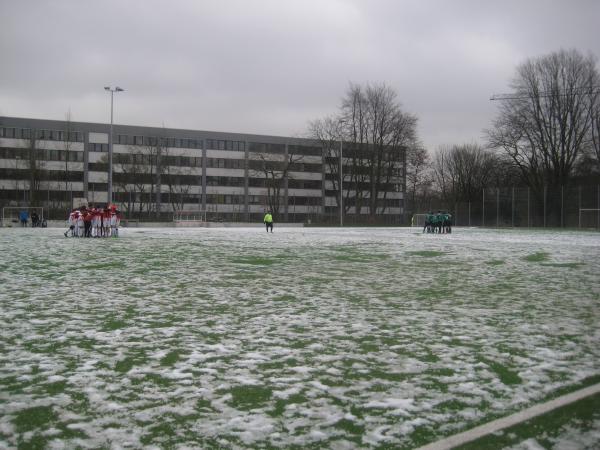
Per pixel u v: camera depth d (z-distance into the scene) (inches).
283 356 238.7
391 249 988.6
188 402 180.2
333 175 3688.5
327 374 212.7
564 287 475.5
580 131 2480.3
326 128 3321.9
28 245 1017.5
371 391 192.7
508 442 150.0
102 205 3700.8
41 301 381.4
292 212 4163.4
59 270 585.9
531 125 2524.6
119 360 230.1
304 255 831.1
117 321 312.8
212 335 278.4
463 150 3794.3
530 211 2428.6
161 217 3826.3
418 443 150.3
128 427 159.2
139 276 538.3
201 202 3956.7
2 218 2524.6
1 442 148.3
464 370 219.0
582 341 270.2
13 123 3469.5
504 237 1551.4
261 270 606.2
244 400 182.4
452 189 3865.7
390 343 263.6
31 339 267.1
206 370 216.2
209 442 149.4
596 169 2539.4
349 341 267.1
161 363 226.1
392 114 3149.6
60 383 199.2
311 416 168.9
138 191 3791.8
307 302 386.0
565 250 974.4
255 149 4101.9
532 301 396.5
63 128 3595.0
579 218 2256.4
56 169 3590.1
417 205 4229.8
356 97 3134.8
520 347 257.1
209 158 3981.3
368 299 402.0
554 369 221.1
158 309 353.1
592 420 165.3
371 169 3240.7
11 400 180.9
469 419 167.8
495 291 448.8
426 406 178.2
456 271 609.3
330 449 146.2
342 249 982.4
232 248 988.6
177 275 549.6
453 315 338.6
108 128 3727.9
